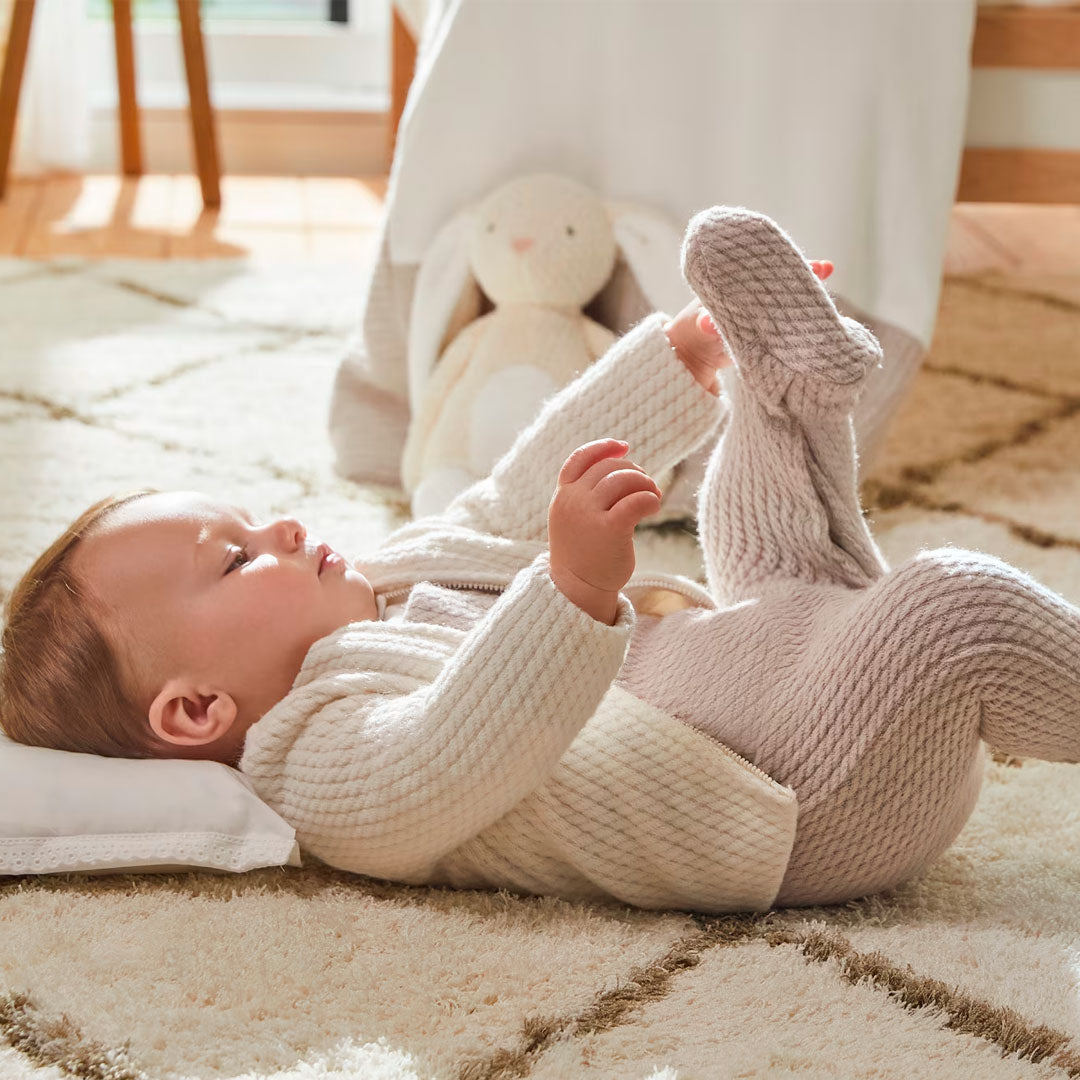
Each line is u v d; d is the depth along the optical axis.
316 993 0.68
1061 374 1.81
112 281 2.15
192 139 2.77
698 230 0.83
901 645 0.73
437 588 0.88
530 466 0.93
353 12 3.11
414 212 1.41
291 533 0.84
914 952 0.71
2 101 2.59
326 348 1.90
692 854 0.76
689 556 1.30
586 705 0.71
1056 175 1.57
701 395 0.92
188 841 0.78
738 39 1.32
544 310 1.35
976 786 0.80
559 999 0.68
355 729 0.76
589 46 1.35
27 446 1.50
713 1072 0.62
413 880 0.81
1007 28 1.50
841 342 0.82
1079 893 0.80
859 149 1.31
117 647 0.80
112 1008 0.66
